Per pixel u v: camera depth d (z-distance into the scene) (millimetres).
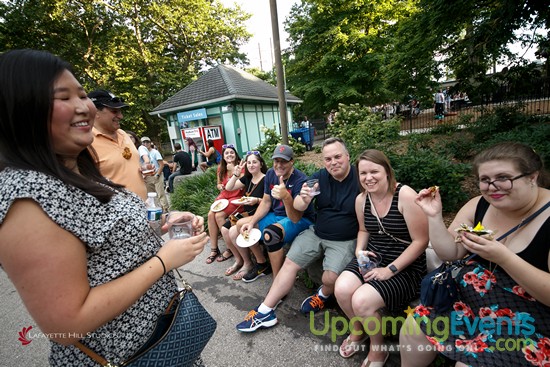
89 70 15156
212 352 2137
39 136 756
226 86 11789
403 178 3697
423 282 1492
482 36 4887
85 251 799
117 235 862
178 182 7781
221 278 3191
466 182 3947
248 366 1987
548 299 1112
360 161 1893
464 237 1246
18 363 2289
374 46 14664
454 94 6074
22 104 713
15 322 2805
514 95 5672
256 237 2760
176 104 12891
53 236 705
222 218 3535
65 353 906
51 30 14312
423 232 1770
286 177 2848
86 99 889
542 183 1312
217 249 3721
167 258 952
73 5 13828
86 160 1046
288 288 2320
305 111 19562
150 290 1017
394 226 1887
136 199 1062
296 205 2379
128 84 16047
